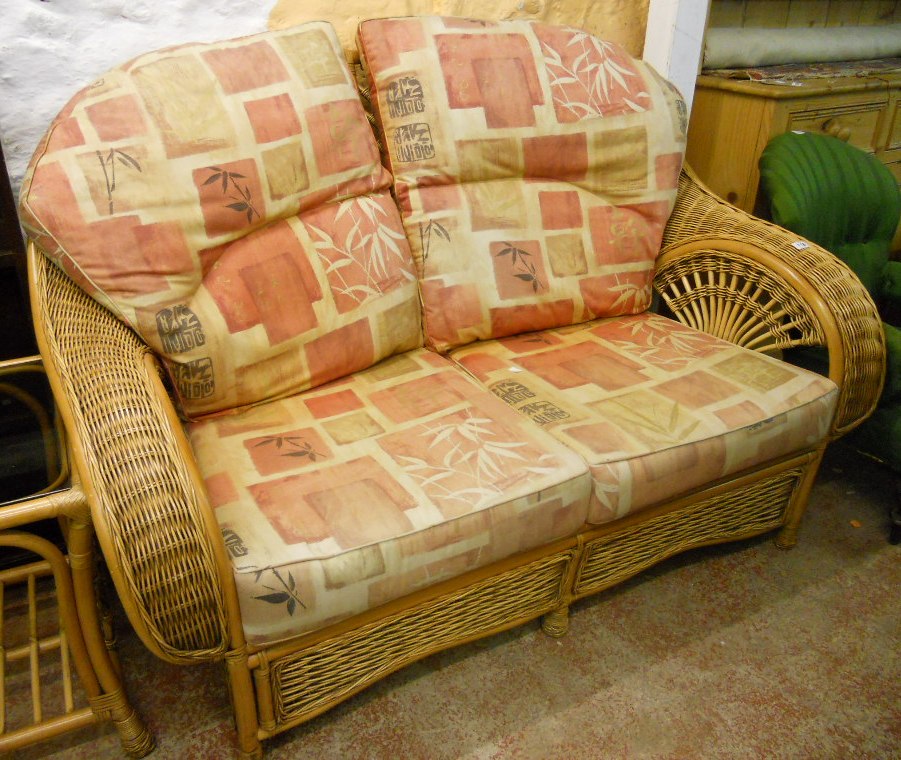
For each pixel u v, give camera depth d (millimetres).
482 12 1756
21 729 1105
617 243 1686
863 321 1462
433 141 1475
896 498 1666
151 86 1202
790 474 1549
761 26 2363
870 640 1429
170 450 955
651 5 1912
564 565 1312
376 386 1417
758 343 1624
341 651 1124
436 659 1374
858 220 1860
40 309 1101
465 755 1196
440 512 1084
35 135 1393
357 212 1413
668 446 1272
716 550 1662
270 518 1050
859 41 2455
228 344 1259
